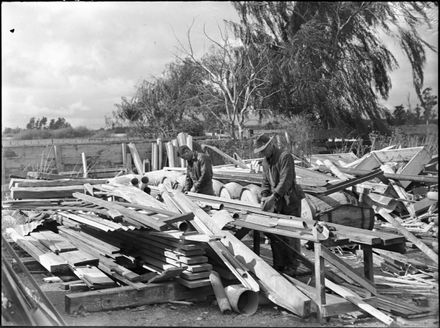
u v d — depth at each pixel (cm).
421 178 811
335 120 1277
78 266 556
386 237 463
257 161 1088
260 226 517
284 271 578
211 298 511
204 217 557
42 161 1177
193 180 752
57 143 1201
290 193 572
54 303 500
